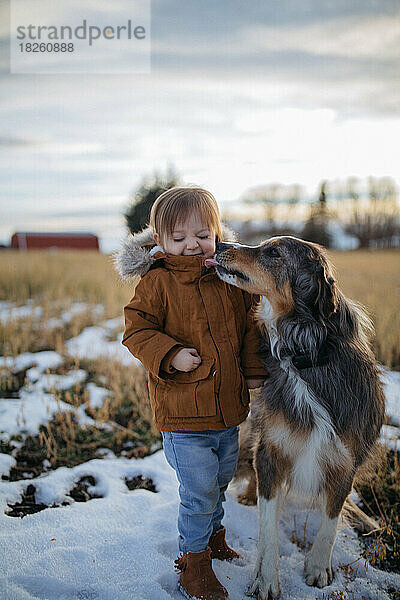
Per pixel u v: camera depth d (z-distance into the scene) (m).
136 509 3.03
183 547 2.44
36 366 5.66
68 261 14.65
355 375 2.64
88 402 4.52
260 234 30.72
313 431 2.58
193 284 2.50
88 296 9.82
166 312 2.49
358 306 3.00
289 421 2.61
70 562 2.52
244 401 2.56
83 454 3.81
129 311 2.49
